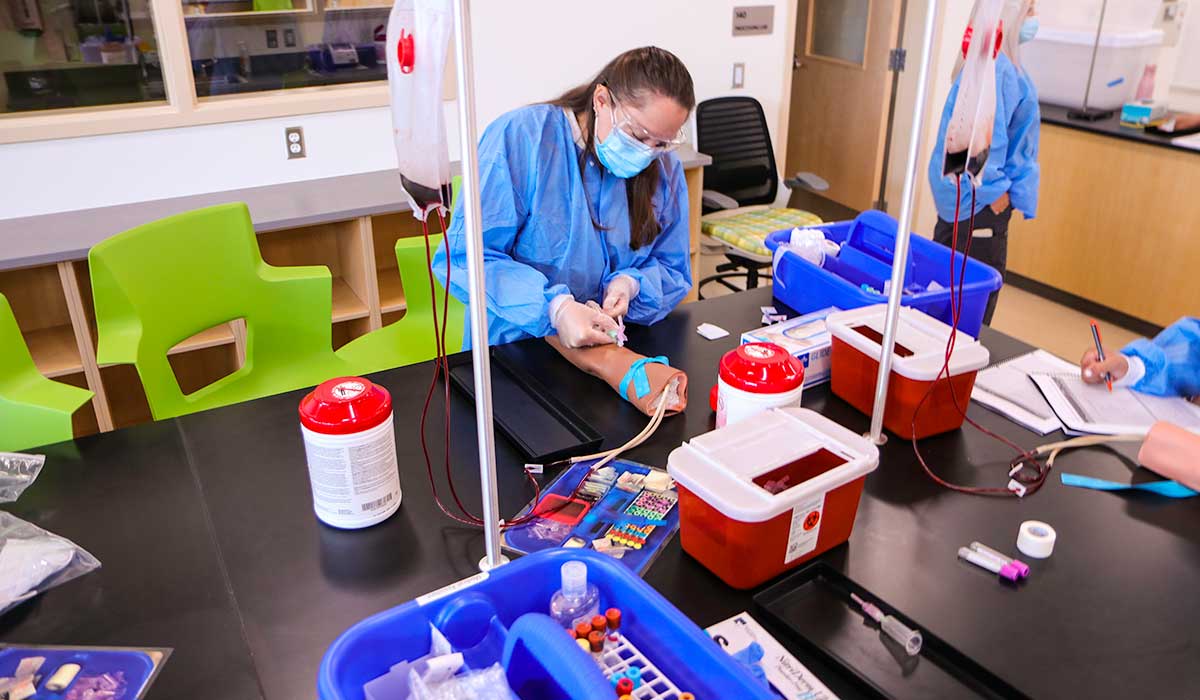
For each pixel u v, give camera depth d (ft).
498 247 5.42
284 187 9.34
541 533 3.67
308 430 3.55
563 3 10.21
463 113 2.65
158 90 8.64
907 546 3.62
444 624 2.79
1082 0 12.76
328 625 3.21
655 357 5.14
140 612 3.27
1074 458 4.29
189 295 6.31
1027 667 2.97
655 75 4.76
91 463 4.20
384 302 9.48
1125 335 11.95
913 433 4.34
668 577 3.44
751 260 10.70
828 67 15.60
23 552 3.43
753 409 3.93
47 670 3.01
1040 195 12.71
